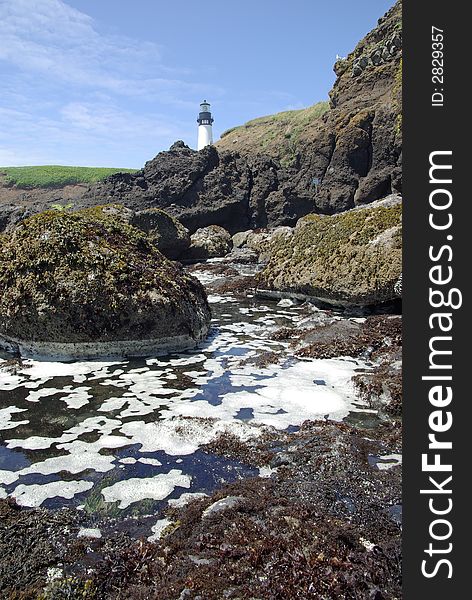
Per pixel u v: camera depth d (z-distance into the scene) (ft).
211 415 20.97
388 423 20.22
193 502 14.87
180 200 108.06
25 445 18.57
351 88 126.31
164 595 11.35
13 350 29.37
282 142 143.84
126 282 29.14
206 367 27.27
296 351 29.91
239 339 33.42
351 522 13.91
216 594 11.15
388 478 15.98
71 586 11.85
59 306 28.02
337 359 28.58
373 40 129.08
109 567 12.47
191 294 33.14
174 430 19.36
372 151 113.80
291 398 22.80
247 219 113.70
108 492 15.66
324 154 118.52
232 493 15.06
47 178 203.31
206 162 113.09
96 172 218.18
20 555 12.80
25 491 15.71
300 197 114.73
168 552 12.75
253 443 18.28
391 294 36.47
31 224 30.83
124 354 28.99
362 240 39.83
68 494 15.57
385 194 107.96
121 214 69.15
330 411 21.40
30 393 23.43
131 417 20.83
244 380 25.18
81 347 28.48
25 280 28.53
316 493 15.06
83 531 13.85
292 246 47.78
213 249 82.12
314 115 156.56
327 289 40.47
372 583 11.63
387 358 27.40
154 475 16.62
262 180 115.24
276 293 47.42
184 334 30.50
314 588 11.28
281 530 12.99
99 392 23.57
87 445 18.54
